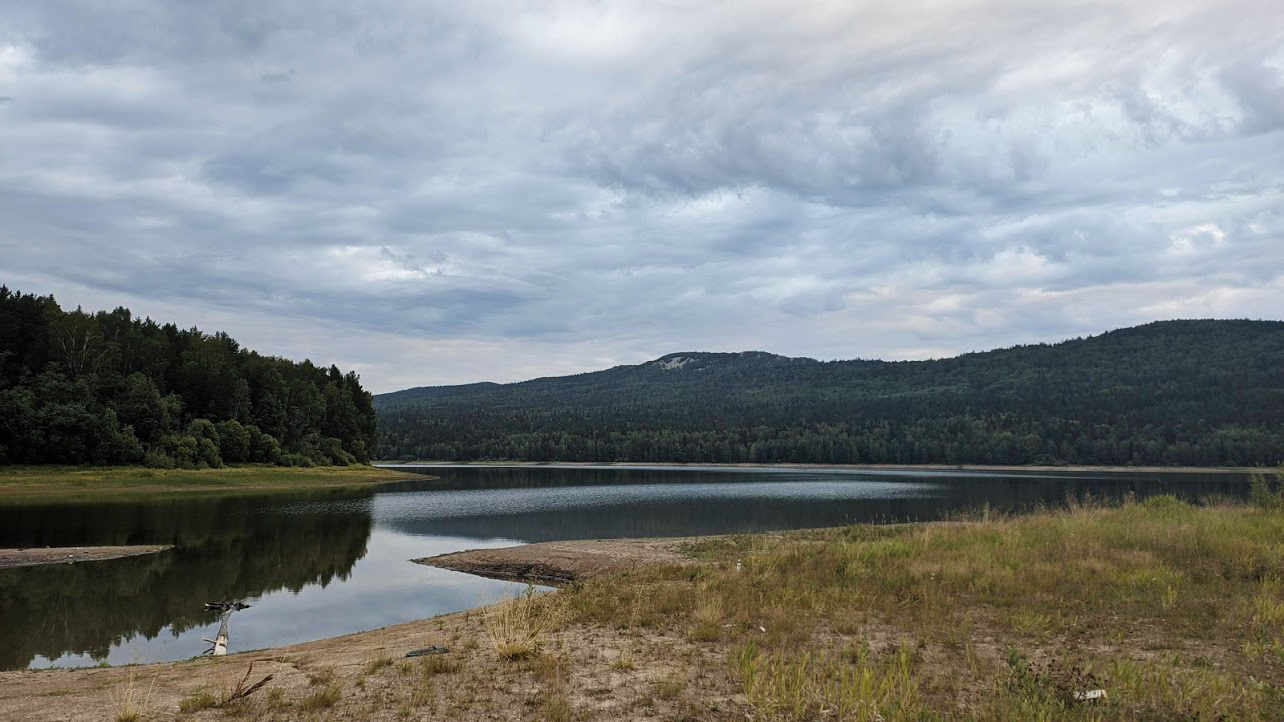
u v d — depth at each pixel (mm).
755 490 80750
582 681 8688
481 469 156250
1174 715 7051
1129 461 136875
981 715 6957
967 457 153125
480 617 14789
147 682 9789
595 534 40031
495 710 7590
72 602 21734
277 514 51031
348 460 111500
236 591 23844
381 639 13438
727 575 16531
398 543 36531
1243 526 19047
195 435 82750
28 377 76875
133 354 88812
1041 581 13961
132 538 36969
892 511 51531
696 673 8984
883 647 10117
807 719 7156
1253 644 9484
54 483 64375
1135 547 17203
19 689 9641
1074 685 7629
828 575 15836
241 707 7871
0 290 81625
